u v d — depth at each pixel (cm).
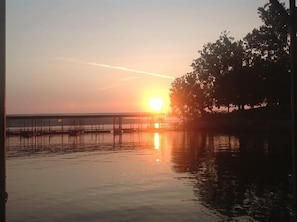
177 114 13875
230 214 1841
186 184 2773
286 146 5319
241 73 8625
